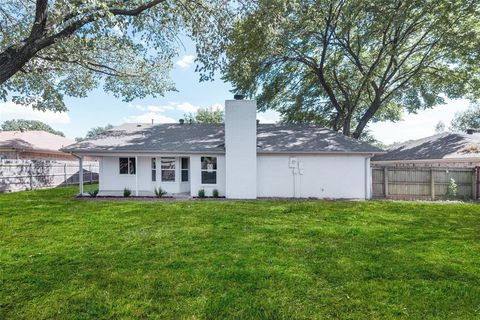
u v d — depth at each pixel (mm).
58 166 20281
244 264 4680
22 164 17109
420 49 18391
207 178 13922
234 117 13297
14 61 8078
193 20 11555
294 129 16641
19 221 7887
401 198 13969
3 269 4492
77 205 10672
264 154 13719
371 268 4516
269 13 11008
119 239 6129
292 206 10500
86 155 13844
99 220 8023
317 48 20406
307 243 5852
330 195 13727
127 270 4441
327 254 5172
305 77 21828
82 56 12078
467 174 14023
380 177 14555
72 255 5117
